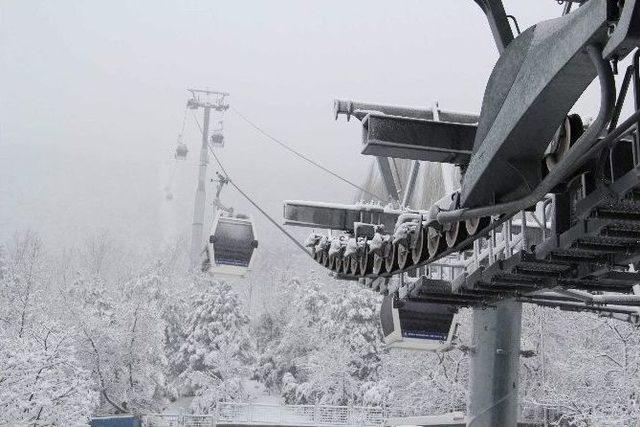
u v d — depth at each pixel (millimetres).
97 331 57156
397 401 63906
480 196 10078
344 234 22109
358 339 81188
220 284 91062
